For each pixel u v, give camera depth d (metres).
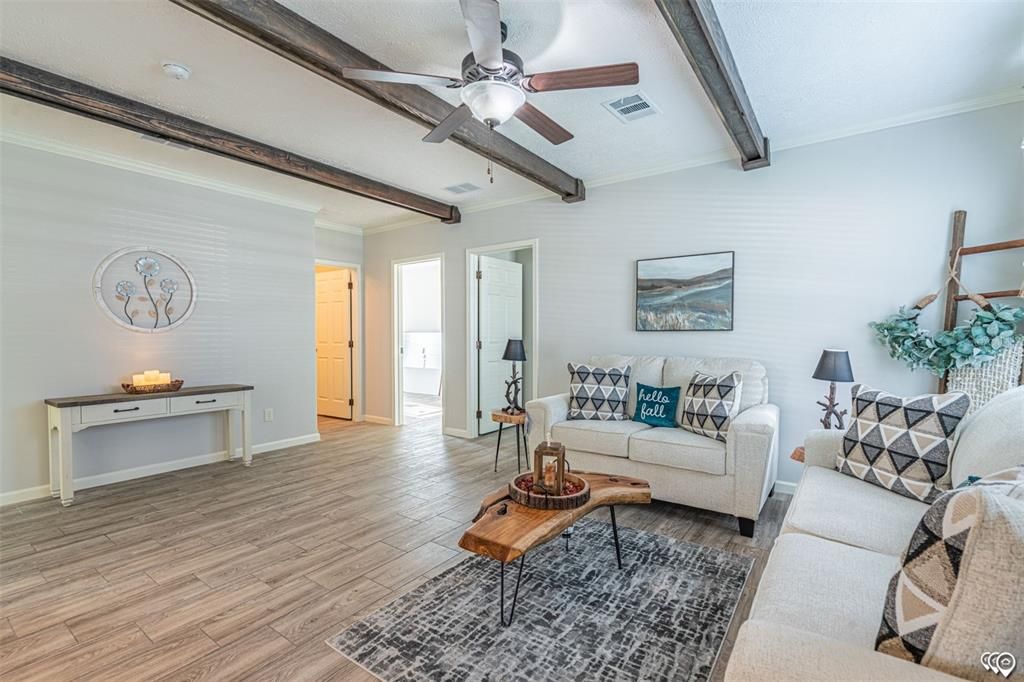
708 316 3.71
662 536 2.74
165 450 4.05
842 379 2.88
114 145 3.49
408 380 9.66
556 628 1.88
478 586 2.20
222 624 1.93
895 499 1.90
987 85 2.62
